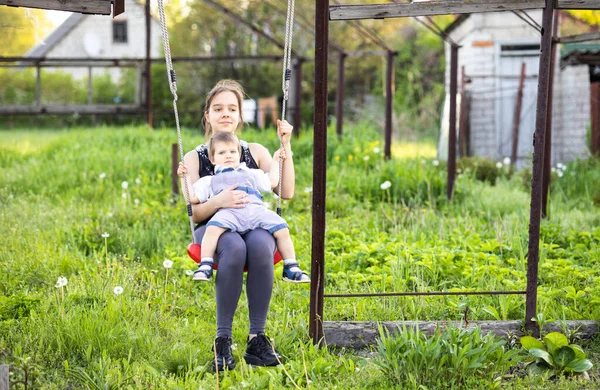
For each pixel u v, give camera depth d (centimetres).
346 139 1484
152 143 1488
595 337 538
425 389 443
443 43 3266
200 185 516
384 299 614
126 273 677
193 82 3016
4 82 3356
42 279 666
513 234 827
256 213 504
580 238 828
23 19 941
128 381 454
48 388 444
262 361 486
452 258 714
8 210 955
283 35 3086
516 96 1744
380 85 3244
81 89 3303
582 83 1661
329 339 537
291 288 661
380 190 1109
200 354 501
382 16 544
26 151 1573
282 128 524
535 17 1741
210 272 480
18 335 516
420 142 2348
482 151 1736
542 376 468
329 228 893
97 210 973
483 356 460
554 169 1293
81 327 523
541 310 573
